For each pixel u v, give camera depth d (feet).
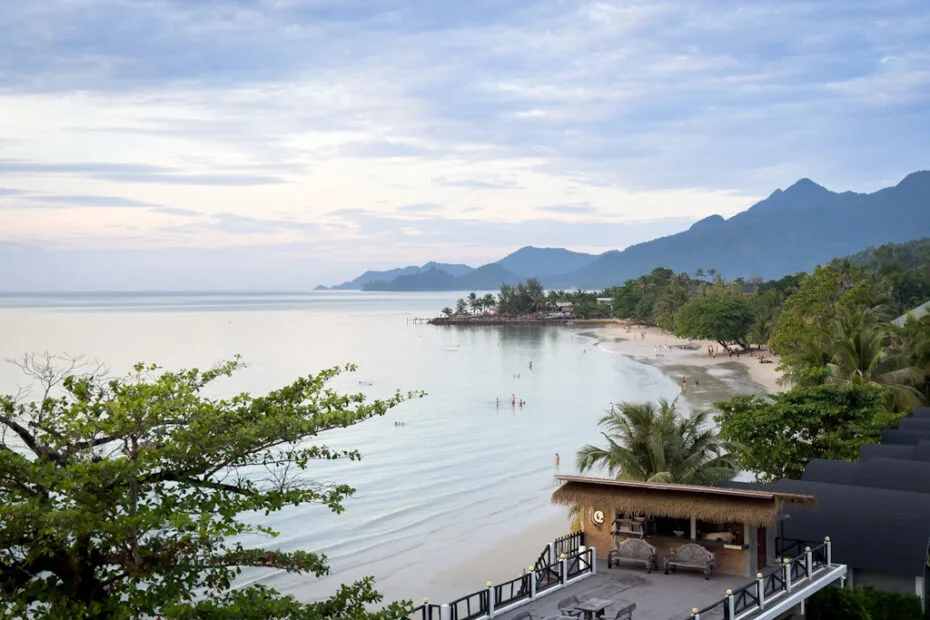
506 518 202.18
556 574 78.95
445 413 368.68
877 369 198.59
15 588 49.34
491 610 69.77
